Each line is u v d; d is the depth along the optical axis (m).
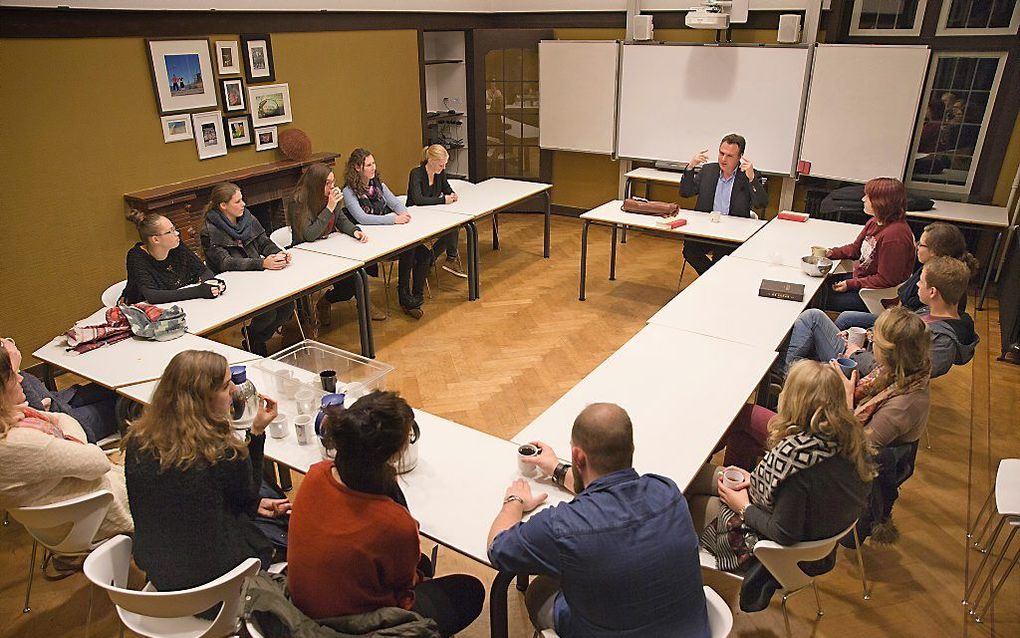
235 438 1.87
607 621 1.52
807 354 3.26
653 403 2.48
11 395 2.10
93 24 3.98
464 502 1.99
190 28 4.51
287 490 2.96
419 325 4.75
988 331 4.61
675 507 1.57
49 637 2.34
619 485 1.59
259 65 5.00
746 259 3.98
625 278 5.57
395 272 5.75
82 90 4.00
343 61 5.69
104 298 3.44
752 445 2.63
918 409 2.36
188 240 4.66
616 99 6.54
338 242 4.28
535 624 1.86
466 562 2.65
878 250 3.68
